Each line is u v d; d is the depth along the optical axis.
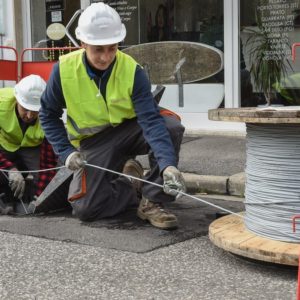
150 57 8.21
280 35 7.32
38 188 5.04
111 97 4.22
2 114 4.89
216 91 7.80
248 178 3.79
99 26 3.97
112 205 4.62
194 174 5.71
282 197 3.56
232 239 3.61
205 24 7.79
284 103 7.40
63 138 4.34
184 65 7.99
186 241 4.09
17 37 9.00
